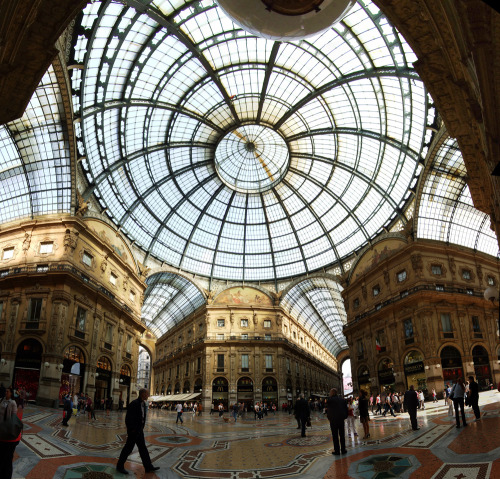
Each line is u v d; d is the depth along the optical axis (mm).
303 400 17859
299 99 36906
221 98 37000
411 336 34281
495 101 6145
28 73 9727
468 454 7445
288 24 4418
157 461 9164
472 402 13141
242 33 29094
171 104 35125
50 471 7320
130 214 41469
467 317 33812
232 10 4348
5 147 29609
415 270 35312
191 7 25594
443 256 36438
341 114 36750
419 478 6262
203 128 40281
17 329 28312
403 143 33938
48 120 27938
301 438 14195
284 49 31016
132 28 25234
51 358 27438
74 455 9219
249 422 27688
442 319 33344
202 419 31453
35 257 30625
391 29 24094
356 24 25828
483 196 16016
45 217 32594
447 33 8172
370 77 29516
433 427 12680
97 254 34656
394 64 26625
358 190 44125
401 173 37469
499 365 33031
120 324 37469
